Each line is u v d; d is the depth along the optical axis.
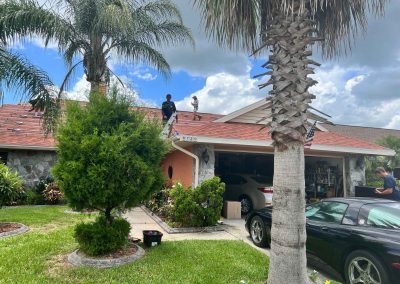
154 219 10.23
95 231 5.70
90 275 4.97
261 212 7.34
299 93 4.25
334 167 13.76
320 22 4.96
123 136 5.95
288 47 4.31
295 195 4.15
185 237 7.92
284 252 4.10
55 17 10.73
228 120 13.03
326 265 5.43
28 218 9.11
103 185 5.50
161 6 12.27
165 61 12.73
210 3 4.46
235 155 15.59
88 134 5.80
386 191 8.41
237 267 5.45
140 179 5.94
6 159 13.12
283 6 4.20
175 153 13.86
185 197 8.90
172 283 4.71
